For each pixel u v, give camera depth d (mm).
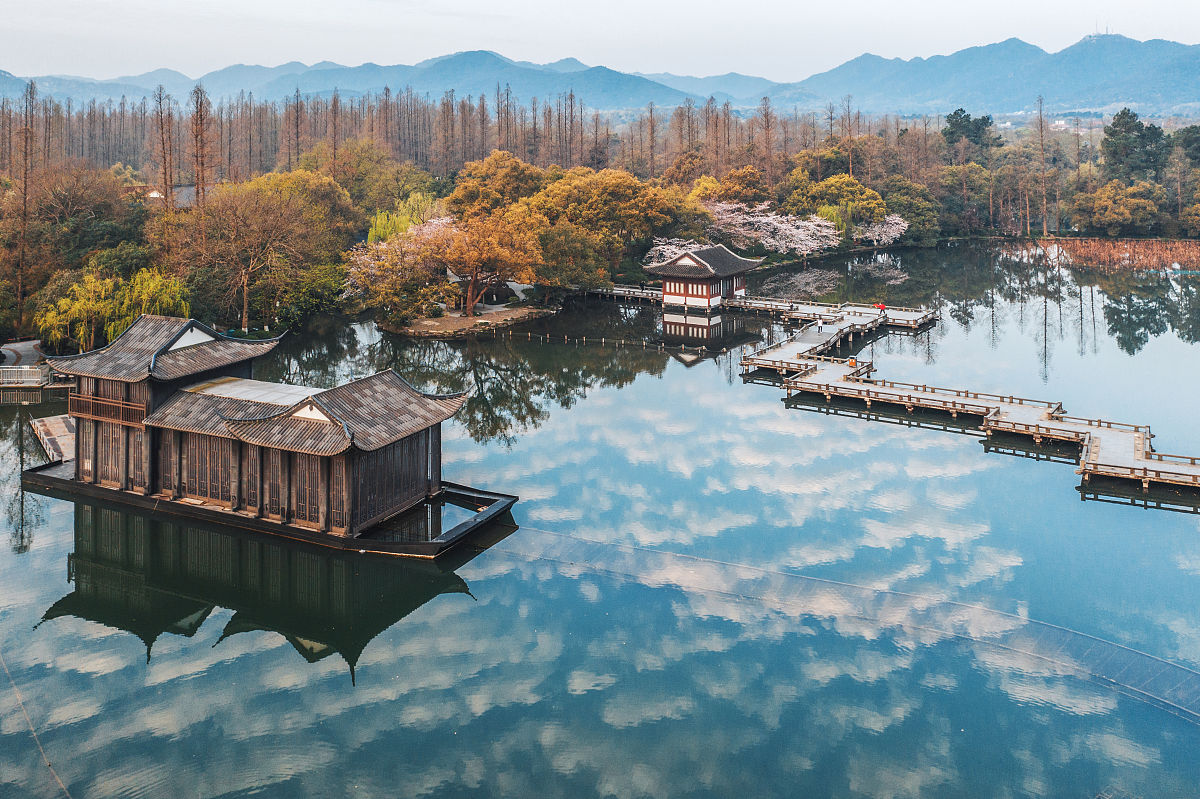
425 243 98625
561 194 126250
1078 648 36094
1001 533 46750
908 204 165000
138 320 51250
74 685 35000
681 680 34688
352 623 40594
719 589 41188
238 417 46031
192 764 30406
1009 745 30828
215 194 103062
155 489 48812
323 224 108375
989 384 76250
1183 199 166875
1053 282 131375
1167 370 80750
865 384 73000
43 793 28984
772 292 123438
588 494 52375
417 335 94750
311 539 44562
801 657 35906
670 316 108000
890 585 41312
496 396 74062
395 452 47031
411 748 31203
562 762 30391
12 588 42625
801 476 55312
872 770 29781
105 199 93750
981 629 37594
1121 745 30688
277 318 92750
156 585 44250
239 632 39750
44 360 73250
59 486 51312
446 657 36562
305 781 29625
